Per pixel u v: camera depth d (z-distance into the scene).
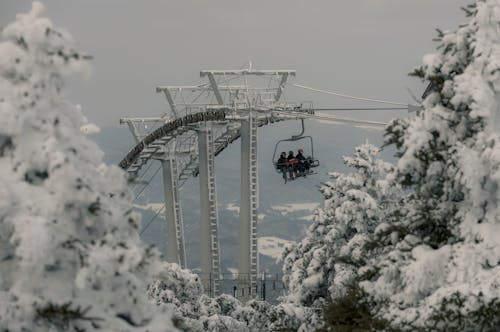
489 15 30.17
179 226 127.75
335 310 33.09
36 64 21.83
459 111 30.58
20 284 20.88
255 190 100.62
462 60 30.66
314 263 64.69
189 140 128.62
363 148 62.66
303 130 102.75
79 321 21.00
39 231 20.34
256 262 99.50
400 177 31.36
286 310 54.97
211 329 66.88
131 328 21.59
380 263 31.84
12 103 21.61
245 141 102.25
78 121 22.75
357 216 60.97
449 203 31.28
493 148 29.03
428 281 29.84
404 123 31.64
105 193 22.69
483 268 29.78
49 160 21.39
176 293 67.94
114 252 21.30
